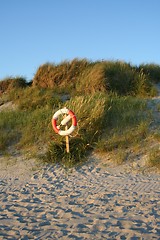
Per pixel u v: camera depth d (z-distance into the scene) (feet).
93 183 25.81
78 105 36.45
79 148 31.91
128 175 26.99
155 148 30.22
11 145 36.14
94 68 50.42
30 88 52.03
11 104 50.31
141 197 21.90
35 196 23.58
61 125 33.45
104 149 31.48
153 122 34.78
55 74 53.01
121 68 51.44
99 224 17.74
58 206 21.11
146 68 55.62
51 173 29.01
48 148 32.81
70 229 17.28
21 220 18.90
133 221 17.89
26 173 29.55
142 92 47.39
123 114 36.40
